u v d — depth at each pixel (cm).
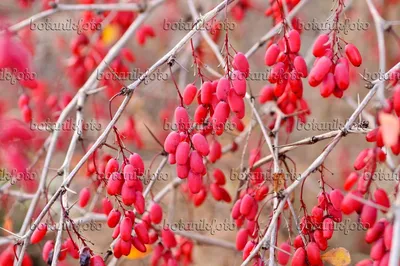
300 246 180
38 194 217
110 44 327
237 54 169
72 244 201
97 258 178
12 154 248
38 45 406
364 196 174
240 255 273
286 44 186
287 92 228
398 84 167
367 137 168
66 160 208
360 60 175
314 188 368
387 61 390
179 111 169
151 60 442
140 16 275
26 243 184
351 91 407
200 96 178
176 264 218
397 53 388
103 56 305
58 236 180
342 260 182
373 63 400
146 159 409
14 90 395
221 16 308
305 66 182
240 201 199
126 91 174
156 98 440
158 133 411
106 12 329
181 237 269
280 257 186
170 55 175
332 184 386
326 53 175
